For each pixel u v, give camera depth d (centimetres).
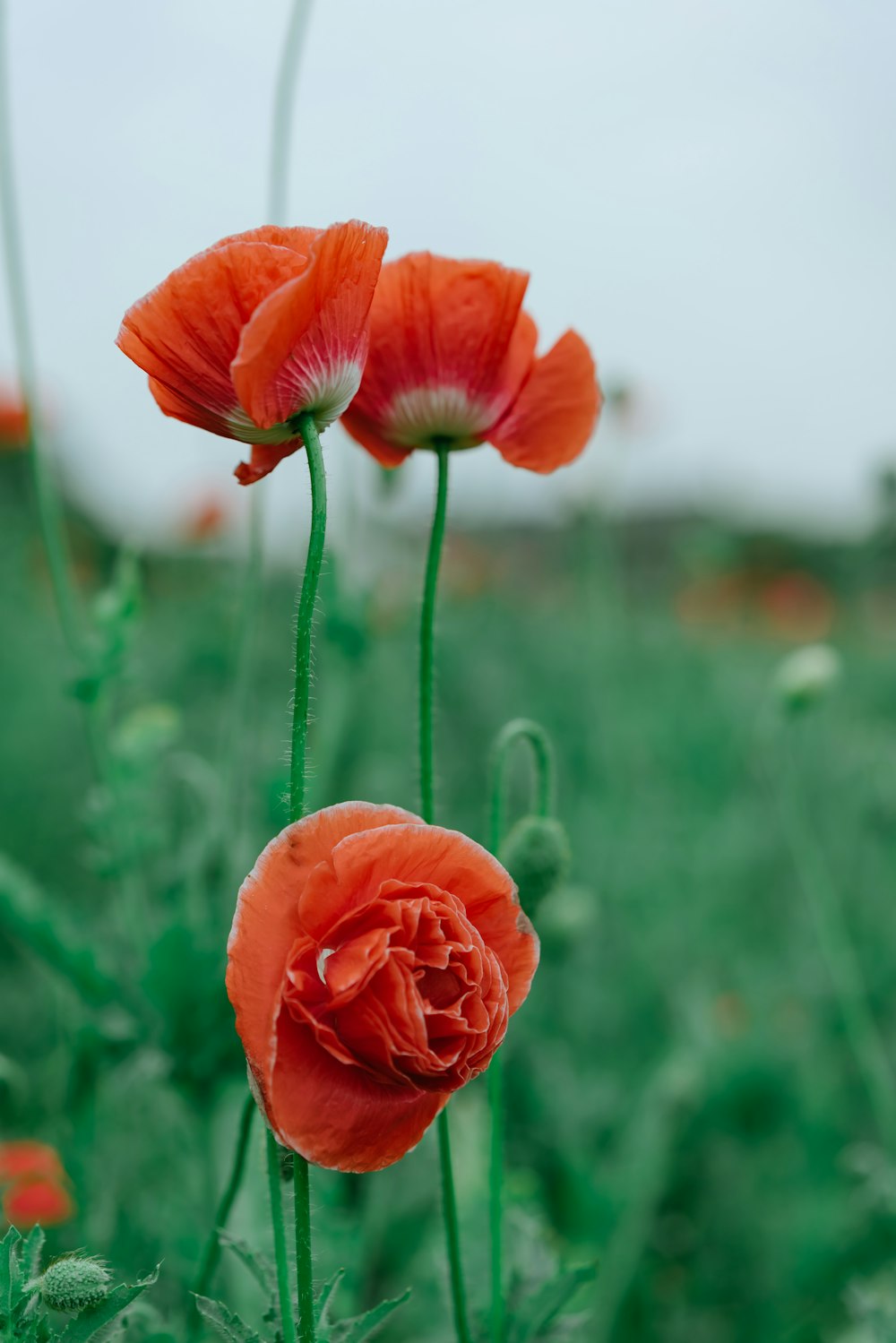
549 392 47
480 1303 56
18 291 70
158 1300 58
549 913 90
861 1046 85
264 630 157
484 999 38
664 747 182
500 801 49
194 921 64
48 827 124
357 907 38
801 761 151
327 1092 37
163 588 208
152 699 140
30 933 62
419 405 45
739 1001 107
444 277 45
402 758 146
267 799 74
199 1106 62
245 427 40
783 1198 90
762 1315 83
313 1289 40
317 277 38
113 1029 62
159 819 83
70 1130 63
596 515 168
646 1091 93
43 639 175
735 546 272
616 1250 78
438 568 45
